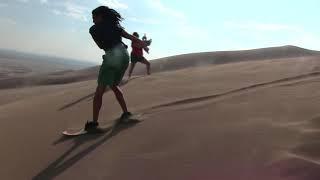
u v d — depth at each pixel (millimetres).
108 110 8703
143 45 6973
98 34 6812
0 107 11797
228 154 5184
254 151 5082
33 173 5977
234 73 10594
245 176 4637
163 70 34531
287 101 6801
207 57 36562
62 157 6281
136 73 34531
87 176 5504
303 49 37281
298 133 5285
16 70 136000
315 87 7523
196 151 5453
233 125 6020
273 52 36250
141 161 5539
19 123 8727
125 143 6211
